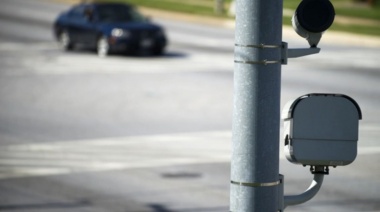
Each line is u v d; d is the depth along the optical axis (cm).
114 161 2250
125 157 2298
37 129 2705
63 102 3209
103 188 1984
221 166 2202
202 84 3634
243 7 666
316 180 722
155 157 2298
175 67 4159
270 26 664
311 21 703
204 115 2955
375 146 2411
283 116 716
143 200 1884
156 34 4572
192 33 5725
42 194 1933
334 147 705
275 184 675
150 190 1967
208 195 1928
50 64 4272
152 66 4191
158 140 2530
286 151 718
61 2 7600
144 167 2184
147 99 3266
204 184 2022
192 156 2314
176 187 1989
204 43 5194
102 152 2366
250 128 668
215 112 3012
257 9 663
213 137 2578
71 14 4856
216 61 4394
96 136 2595
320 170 721
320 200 1856
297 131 705
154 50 4594
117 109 3062
